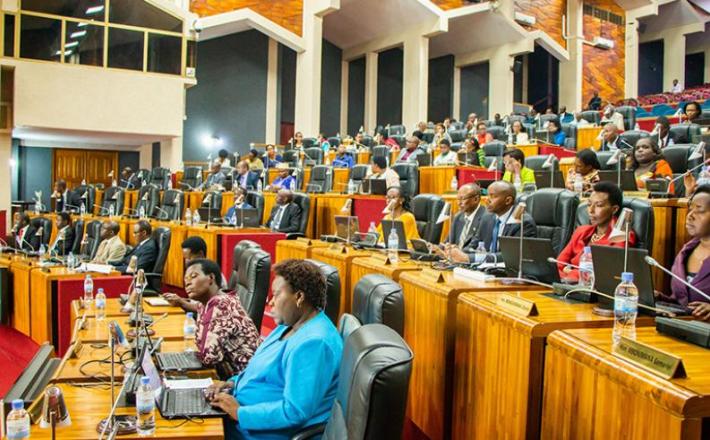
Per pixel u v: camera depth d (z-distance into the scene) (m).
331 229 8.23
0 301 6.73
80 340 3.38
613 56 21.58
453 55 20.62
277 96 18.44
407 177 8.13
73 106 12.91
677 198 4.30
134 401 2.43
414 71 17.58
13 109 12.55
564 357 2.16
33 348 6.00
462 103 20.73
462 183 8.05
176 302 4.22
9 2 12.29
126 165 17.16
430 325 3.15
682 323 2.14
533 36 19.14
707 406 1.59
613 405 1.88
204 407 2.36
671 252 4.14
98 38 13.13
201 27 13.99
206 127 17.59
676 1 22.48
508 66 19.12
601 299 2.66
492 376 2.59
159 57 13.71
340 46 20.27
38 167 16.19
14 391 2.76
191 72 14.05
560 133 10.93
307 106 16.39
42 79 12.65
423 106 17.50
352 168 9.45
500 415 2.51
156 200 10.83
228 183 10.88
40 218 9.87
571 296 2.82
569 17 20.55
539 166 7.31
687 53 25.27
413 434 3.44
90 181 16.80
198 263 3.42
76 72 12.92
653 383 1.70
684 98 18.66
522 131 11.84
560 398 2.17
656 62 24.83
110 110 13.23
